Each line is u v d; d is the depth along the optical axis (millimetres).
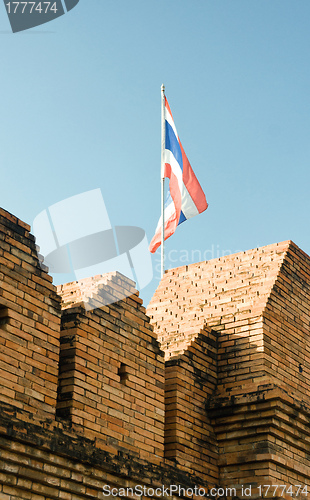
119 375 12750
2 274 10898
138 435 12477
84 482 11039
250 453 13844
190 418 13938
